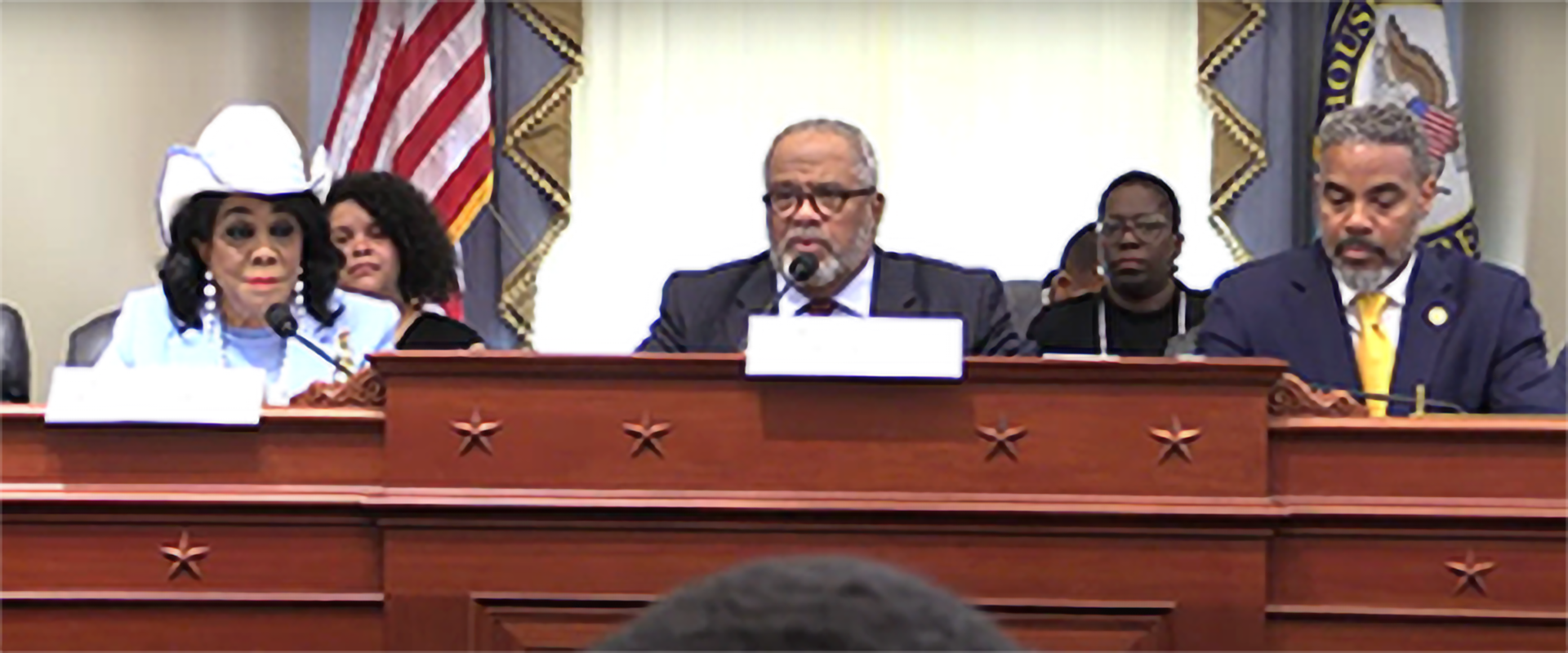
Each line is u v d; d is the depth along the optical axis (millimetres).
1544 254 9031
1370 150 5305
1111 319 7449
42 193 9133
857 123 9133
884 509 3863
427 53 8836
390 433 3939
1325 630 3908
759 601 1047
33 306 9109
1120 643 3881
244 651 3975
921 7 9141
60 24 9141
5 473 3988
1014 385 3902
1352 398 4152
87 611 3975
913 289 5422
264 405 4043
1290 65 8922
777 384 3908
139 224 9141
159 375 3982
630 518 3895
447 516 3908
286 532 3975
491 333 8852
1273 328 5398
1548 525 3881
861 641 1026
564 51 8945
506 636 3916
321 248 5746
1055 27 9125
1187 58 9078
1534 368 5273
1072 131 9109
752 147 9109
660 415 3920
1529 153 9016
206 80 9109
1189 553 3877
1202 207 9016
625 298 9016
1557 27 9016
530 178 8898
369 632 3979
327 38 9055
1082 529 3881
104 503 3953
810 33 9141
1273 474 3930
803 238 5254
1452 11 8938
